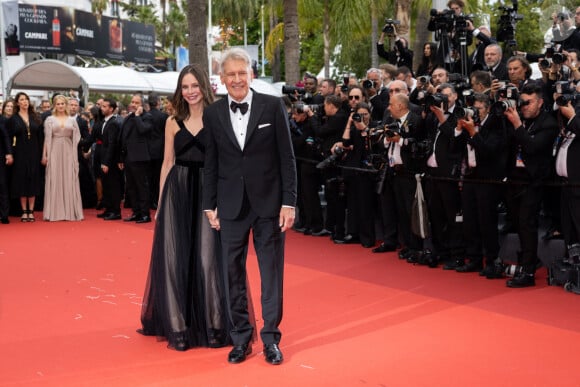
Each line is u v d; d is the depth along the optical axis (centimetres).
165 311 517
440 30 997
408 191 809
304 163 1008
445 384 439
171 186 526
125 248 955
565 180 680
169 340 516
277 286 487
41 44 3538
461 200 756
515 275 704
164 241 522
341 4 1816
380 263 814
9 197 1230
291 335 545
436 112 733
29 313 620
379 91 967
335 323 577
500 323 569
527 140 665
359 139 909
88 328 571
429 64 1012
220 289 517
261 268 486
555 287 686
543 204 792
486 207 723
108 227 1167
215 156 488
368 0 1795
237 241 481
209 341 516
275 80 3456
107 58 3919
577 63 758
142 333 552
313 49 4172
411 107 838
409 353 498
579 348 506
